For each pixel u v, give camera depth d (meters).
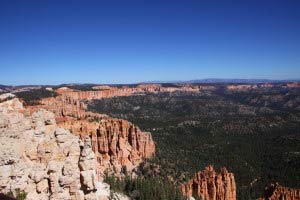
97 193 79.62
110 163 143.00
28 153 68.25
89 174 71.62
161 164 159.00
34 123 71.75
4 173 62.31
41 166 68.38
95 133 143.25
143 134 160.00
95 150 141.88
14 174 63.47
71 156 71.50
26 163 66.69
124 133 152.75
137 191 118.56
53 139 71.75
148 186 120.69
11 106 74.06
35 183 66.38
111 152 145.12
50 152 70.25
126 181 125.75
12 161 63.75
